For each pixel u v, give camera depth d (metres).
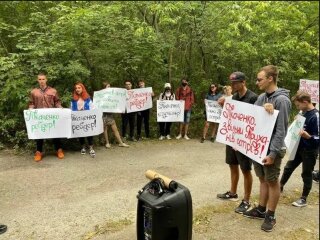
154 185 2.84
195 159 8.21
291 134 5.68
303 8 13.67
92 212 5.17
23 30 9.16
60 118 7.80
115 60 10.34
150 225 2.79
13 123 8.40
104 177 6.70
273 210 4.71
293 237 4.61
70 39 9.21
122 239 4.41
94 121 8.18
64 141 8.79
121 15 10.84
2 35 10.01
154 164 7.70
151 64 10.91
